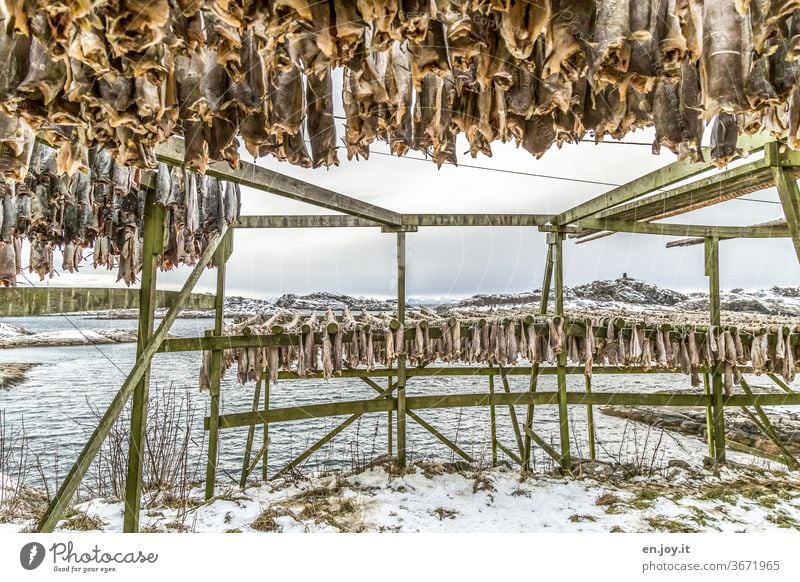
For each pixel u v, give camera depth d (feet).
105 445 22.12
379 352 17.84
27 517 13.75
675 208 15.92
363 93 5.22
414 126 6.04
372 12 4.15
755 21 4.17
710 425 19.25
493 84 5.46
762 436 26.84
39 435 23.84
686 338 16.89
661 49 4.29
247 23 4.14
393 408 17.60
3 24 4.29
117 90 4.61
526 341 16.65
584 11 4.22
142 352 10.01
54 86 4.38
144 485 16.30
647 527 12.98
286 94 5.41
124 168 8.50
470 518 13.57
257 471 22.07
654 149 5.91
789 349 16.63
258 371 15.40
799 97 5.34
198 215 11.55
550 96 5.06
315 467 21.95
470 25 4.12
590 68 4.39
